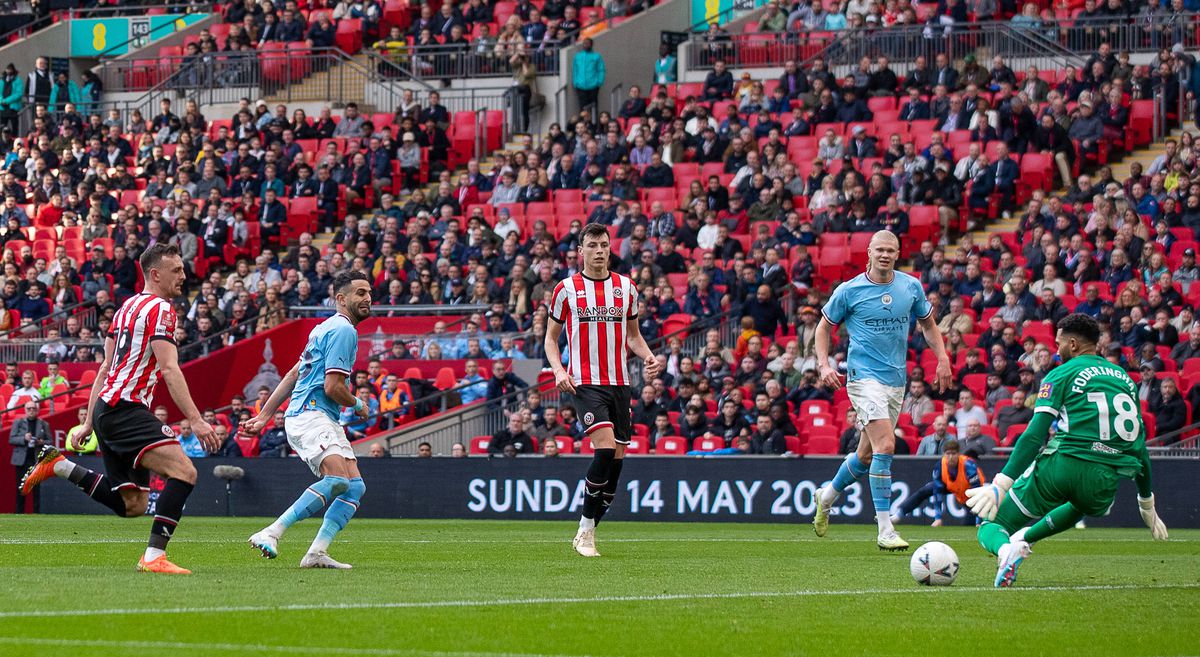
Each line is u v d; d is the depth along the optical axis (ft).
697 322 127.13
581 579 48.70
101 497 51.37
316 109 186.09
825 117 156.97
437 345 135.13
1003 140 144.87
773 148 149.48
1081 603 41.57
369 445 122.01
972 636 35.04
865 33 166.71
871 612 39.34
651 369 62.39
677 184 153.99
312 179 165.27
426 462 111.34
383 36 198.39
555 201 155.74
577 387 61.62
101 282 154.40
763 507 103.45
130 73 199.11
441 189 156.56
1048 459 46.52
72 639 32.68
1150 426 104.32
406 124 168.66
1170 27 154.81
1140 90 148.56
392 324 141.49
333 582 46.26
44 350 146.61
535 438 117.91
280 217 161.99
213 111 189.78
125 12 217.77
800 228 137.80
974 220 140.26
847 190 139.85
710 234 141.08
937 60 157.28
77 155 179.22
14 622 35.27
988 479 98.94
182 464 49.67
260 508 113.60
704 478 104.78
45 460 51.26
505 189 157.38
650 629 35.60
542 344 132.16
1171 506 96.12
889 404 64.13
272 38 196.75
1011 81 153.07
